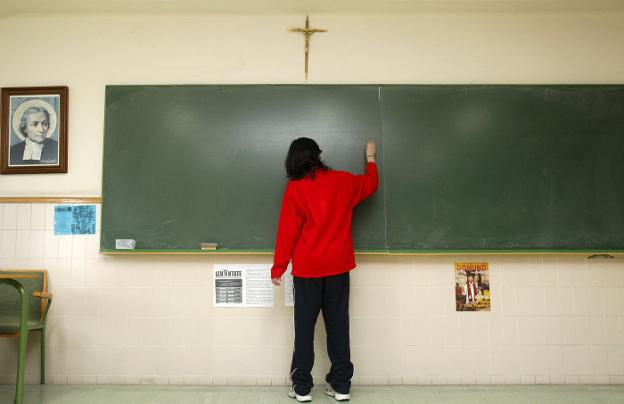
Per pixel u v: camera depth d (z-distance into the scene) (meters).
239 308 2.81
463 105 2.92
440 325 2.81
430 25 3.01
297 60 2.99
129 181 2.85
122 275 2.83
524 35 3.01
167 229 2.82
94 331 2.80
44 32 3.00
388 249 2.81
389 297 2.82
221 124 2.90
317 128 2.90
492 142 2.90
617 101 2.95
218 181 2.86
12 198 2.87
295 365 2.43
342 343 2.43
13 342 2.80
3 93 2.95
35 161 2.91
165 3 2.92
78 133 2.94
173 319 2.80
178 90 2.92
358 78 2.98
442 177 2.88
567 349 2.80
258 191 2.85
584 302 2.84
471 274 2.85
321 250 2.39
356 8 2.97
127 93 2.91
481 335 2.81
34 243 2.86
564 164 2.90
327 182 2.47
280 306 2.81
